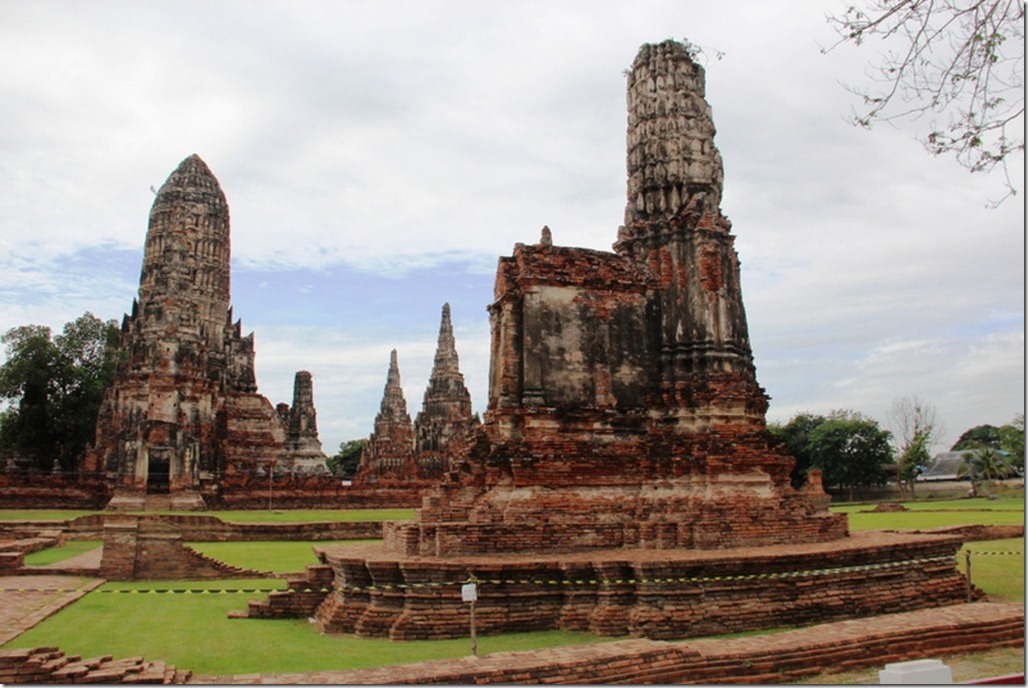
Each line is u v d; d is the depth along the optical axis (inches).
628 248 1141.7
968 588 877.2
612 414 1026.7
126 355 2682.1
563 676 551.5
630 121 1224.8
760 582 814.5
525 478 952.3
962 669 630.5
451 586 776.3
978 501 2952.8
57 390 2967.5
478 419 4025.6
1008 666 638.5
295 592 895.7
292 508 2630.4
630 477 995.3
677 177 1155.9
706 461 990.4
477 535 877.8
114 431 2513.5
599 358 1040.8
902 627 677.9
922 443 3636.8
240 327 3663.9
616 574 791.7
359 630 771.4
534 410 984.9
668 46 1209.4
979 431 4795.8
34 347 2903.5
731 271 1116.5
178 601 985.5
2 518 1952.5
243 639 749.9
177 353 2432.3
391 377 4247.0
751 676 597.6
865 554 872.9
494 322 1099.9
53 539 1573.6
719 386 1037.2
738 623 791.1
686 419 1043.3
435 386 4286.4
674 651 593.6
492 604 783.7
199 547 1649.9
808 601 825.5
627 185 1214.3
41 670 524.4
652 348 1082.7
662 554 859.4
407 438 4116.6
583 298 1050.7
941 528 1558.8
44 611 847.1
